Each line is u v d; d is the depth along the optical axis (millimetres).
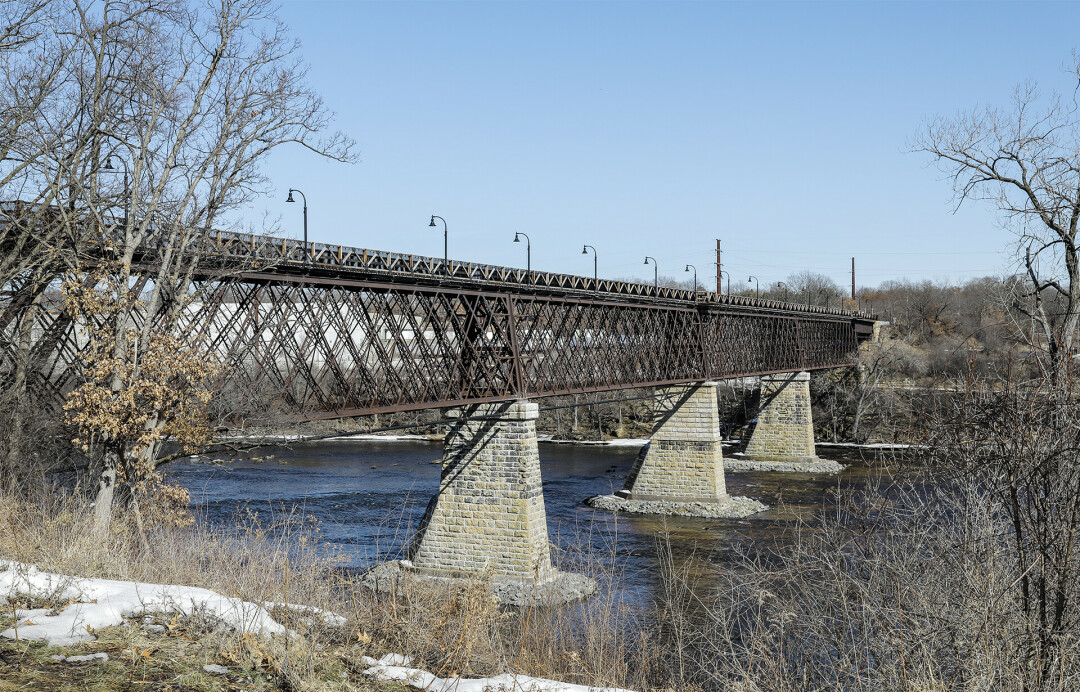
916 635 13258
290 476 69750
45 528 17969
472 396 42719
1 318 27609
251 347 31719
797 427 87875
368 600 14094
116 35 29578
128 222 27203
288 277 33250
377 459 81750
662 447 66312
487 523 41750
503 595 36469
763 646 15789
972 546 13758
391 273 37250
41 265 27938
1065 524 12383
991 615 12680
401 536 46438
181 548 18969
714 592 35219
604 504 64250
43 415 28266
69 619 11242
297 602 14078
